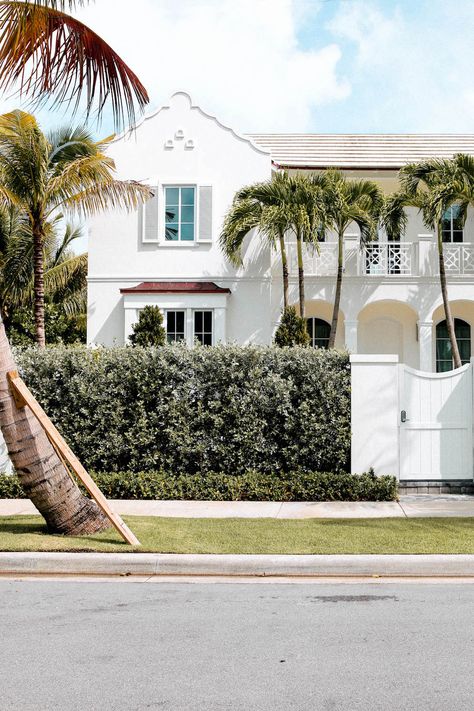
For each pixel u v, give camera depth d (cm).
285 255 2027
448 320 1991
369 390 1224
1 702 431
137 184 1839
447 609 632
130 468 1271
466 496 1206
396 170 2308
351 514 1035
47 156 1769
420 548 807
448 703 428
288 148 2470
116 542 839
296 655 512
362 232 2002
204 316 2142
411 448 1240
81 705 426
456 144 2517
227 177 2206
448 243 2192
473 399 1245
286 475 1210
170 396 1277
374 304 2328
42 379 1293
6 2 900
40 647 532
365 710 418
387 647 529
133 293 2127
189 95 2222
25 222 2333
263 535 876
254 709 420
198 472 1248
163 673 477
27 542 830
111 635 560
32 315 3141
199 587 720
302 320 1895
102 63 948
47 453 870
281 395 1237
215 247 2192
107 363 1286
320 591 701
